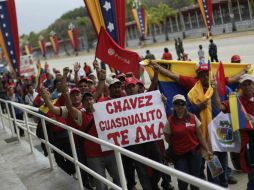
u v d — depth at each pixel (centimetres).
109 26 883
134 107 566
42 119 730
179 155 535
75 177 749
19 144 1049
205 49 3644
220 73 629
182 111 526
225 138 578
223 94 630
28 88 1369
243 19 5116
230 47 3259
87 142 572
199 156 540
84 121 580
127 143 569
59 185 694
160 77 644
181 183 542
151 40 7262
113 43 739
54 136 742
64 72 709
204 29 5847
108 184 484
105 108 566
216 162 538
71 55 9681
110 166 576
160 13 6544
